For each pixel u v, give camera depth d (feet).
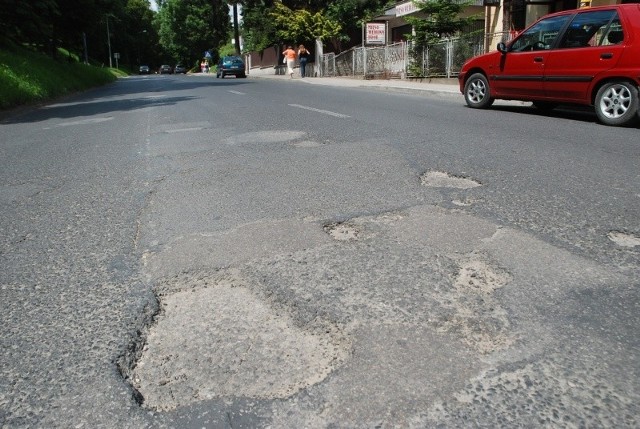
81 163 18.16
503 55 30.50
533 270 8.22
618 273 8.08
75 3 78.79
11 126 32.19
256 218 11.09
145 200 12.98
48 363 6.25
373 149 18.26
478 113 29.78
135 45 300.20
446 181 13.73
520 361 5.96
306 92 49.98
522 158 16.38
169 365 6.09
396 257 8.82
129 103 45.52
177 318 7.11
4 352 6.51
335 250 9.20
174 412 5.33
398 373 5.78
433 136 20.75
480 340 6.37
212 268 8.63
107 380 5.88
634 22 23.45
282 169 15.65
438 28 61.31
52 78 63.93
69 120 34.12
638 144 18.78
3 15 59.98
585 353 6.09
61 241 10.33
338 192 12.90
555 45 27.48
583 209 11.23
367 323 6.79
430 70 60.64
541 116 28.37
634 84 23.20
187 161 17.44
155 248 9.66
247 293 7.72
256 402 5.41
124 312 7.34
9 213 12.42
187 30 249.34
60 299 7.84
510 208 11.35
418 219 10.71
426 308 7.12
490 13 59.82
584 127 23.47
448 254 8.89
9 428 5.23
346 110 31.30
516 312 6.98
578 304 7.16
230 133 23.12
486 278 7.97
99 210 12.30
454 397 5.40
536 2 53.36
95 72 98.22
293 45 114.42
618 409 5.22
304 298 7.49
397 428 5.00
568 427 5.00
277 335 6.60
